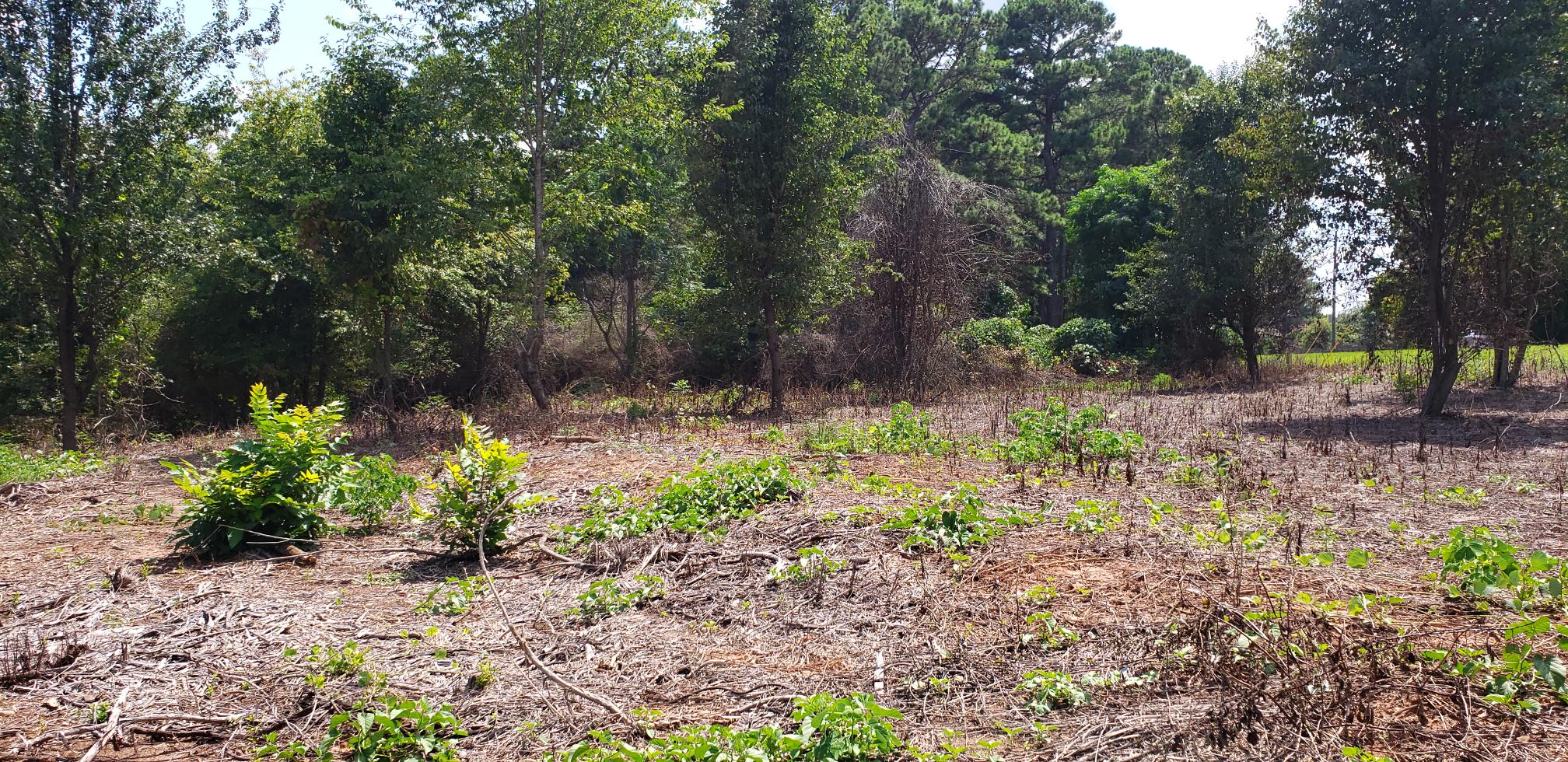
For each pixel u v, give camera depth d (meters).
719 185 17.88
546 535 7.12
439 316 24.17
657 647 4.73
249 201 21.61
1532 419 12.41
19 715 4.19
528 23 16.73
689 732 3.71
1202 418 13.68
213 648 4.89
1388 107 12.52
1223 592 4.88
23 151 13.94
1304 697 3.56
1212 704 3.72
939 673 4.22
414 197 15.98
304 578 6.25
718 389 22.09
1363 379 18.83
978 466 9.77
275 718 4.11
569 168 18.31
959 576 5.45
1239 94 20.73
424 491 9.02
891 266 19.83
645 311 26.89
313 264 17.48
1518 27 11.81
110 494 10.03
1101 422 12.55
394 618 5.36
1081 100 37.34
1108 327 26.77
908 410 13.53
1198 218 21.09
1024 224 31.36
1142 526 6.64
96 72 14.39
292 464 7.14
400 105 16.75
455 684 4.37
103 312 15.68
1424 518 6.88
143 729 4.04
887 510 6.94
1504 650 3.77
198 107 15.43
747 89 17.48
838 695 4.06
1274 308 20.77
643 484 8.99
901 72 30.16
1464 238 13.20
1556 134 12.27
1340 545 6.07
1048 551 5.96
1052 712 3.81
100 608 5.55
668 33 17.77
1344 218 14.21
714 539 6.52
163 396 21.17
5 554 7.08
